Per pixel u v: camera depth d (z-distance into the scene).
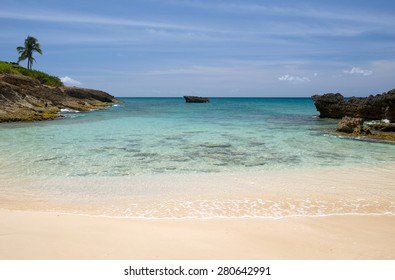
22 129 26.86
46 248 6.42
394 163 15.53
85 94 66.25
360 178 12.86
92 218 8.30
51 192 10.72
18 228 7.37
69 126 29.69
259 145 20.28
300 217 8.73
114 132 25.83
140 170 13.80
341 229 7.94
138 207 9.43
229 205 9.68
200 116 45.66
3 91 35.91
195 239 7.11
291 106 90.31
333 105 41.88
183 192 10.91
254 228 7.88
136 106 76.12
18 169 13.59
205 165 14.86
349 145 20.48
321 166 14.84
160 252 6.43
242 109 69.31
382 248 6.89
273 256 6.43
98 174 13.04
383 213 9.16
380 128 27.84
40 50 67.81
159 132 26.22
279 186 11.70
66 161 15.21
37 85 48.84
